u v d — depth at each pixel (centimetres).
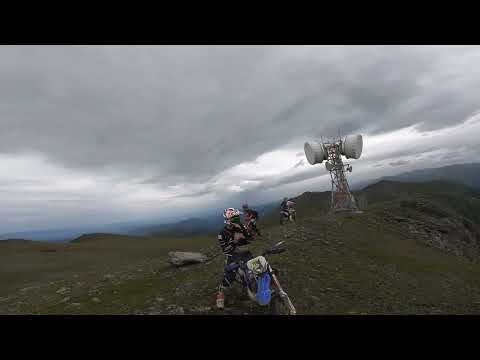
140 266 1553
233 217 770
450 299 980
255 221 1527
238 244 766
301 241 1480
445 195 10356
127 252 2562
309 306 801
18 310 965
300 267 1110
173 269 1275
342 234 1766
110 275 1383
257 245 1414
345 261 1269
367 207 2997
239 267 745
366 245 1620
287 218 2336
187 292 917
